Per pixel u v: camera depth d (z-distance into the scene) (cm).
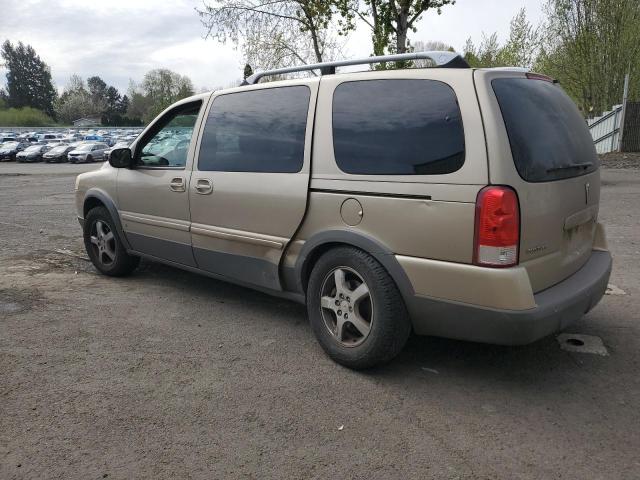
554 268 320
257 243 396
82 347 386
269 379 339
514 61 2694
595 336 402
